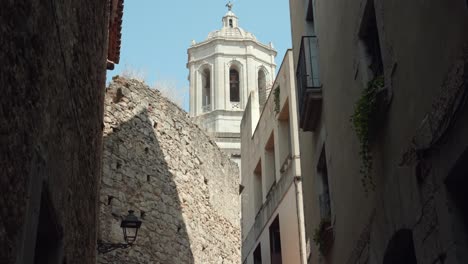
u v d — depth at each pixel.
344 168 10.77
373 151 8.77
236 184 20.55
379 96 8.13
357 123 8.64
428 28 6.40
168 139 16.55
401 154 7.46
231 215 19.69
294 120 20.73
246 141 28.12
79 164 7.46
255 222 25.20
